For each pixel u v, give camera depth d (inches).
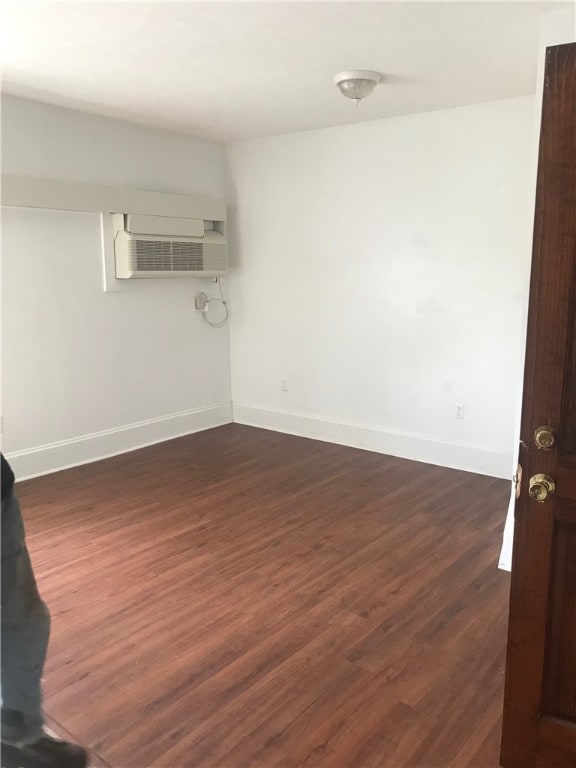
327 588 114.0
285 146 200.1
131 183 186.2
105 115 173.2
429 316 179.6
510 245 162.6
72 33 109.0
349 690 86.7
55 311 173.0
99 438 188.7
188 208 197.2
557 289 63.3
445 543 132.0
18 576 61.5
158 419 206.1
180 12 100.0
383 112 169.9
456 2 97.0
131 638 98.9
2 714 64.9
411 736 78.3
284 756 75.3
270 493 161.5
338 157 189.3
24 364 168.1
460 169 167.3
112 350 189.0
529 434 66.7
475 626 101.7
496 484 167.2
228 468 181.3
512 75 135.9
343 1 96.3
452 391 178.7
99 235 180.7
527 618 69.0
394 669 91.1
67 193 166.9
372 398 195.6
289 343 212.1
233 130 192.7
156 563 123.7
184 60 124.2
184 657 94.1
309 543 132.3
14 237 161.5
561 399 64.6
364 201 186.4
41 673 66.1
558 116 60.7
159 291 200.2
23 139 159.3
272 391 220.2
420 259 178.7
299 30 108.2
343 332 198.4
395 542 132.5
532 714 70.2
